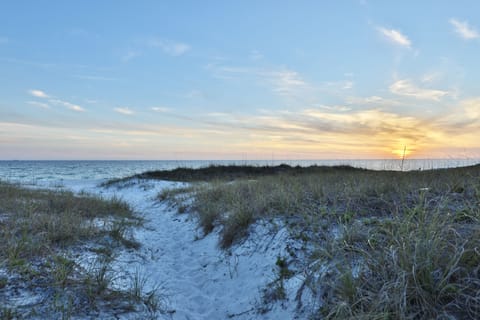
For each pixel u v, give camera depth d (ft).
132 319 10.26
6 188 38.19
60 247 16.07
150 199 46.42
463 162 30.04
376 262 10.34
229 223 20.36
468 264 9.41
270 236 16.66
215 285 14.70
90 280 12.17
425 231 10.89
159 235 24.58
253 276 14.11
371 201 18.42
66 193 39.01
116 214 28.45
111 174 148.05
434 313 8.21
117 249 17.85
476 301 8.07
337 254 11.85
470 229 11.32
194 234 24.13
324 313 9.75
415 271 9.09
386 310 8.35
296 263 13.46
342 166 83.41
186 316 11.74
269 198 22.27
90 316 9.84
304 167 86.07
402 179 24.45
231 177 68.39
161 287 13.94
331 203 19.38
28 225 18.28
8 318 8.99
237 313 11.92
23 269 12.24
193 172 79.20
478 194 15.15
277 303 11.51
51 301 10.34
